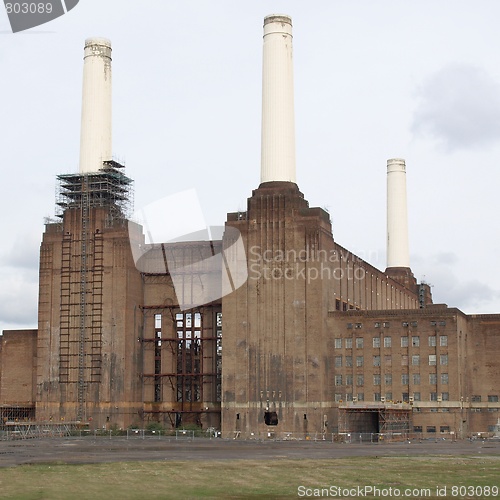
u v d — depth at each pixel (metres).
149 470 67.31
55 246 156.75
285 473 64.69
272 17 147.62
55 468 68.94
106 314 152.25
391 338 142.00
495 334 146.50
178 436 140.75
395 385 140.88
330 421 140.12
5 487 55.44
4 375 162.75
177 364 155.62
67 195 159.38
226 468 69.12
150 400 154.88
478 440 131.75
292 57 148.38
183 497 50.75
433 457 82.88
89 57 161.50
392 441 127.06
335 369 143.12
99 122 159.88
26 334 163.00
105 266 153.50
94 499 49.91
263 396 139.00
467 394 143.75
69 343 153.12
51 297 155.62
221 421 142.38
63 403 151.88
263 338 140.38
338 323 143.75
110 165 158.75
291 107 146.88
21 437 131.50
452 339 139.62
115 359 150.75
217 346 153.50
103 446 104.25
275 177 144.50
